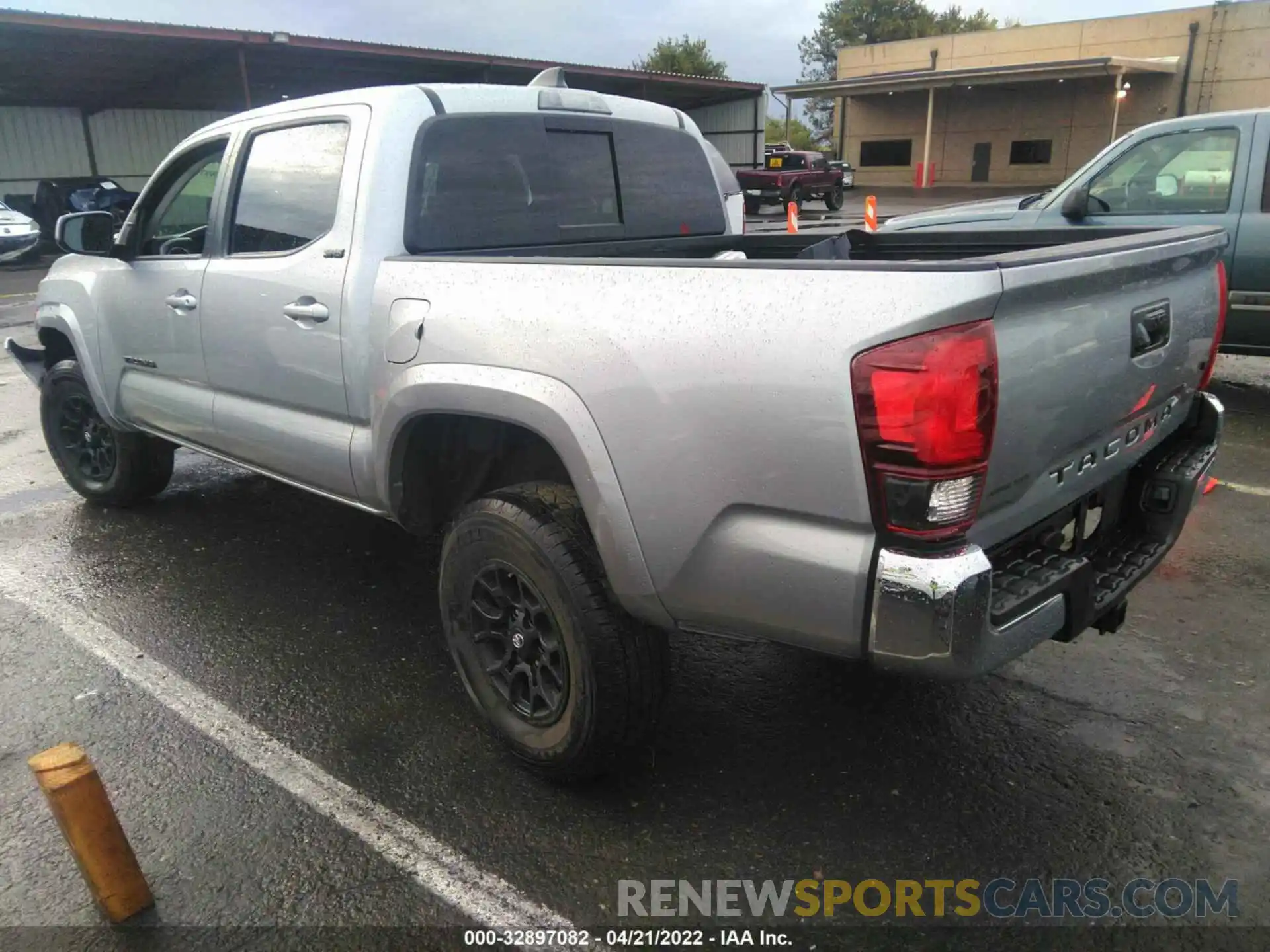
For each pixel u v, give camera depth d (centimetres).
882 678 341
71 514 520
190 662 359
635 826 266
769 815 270
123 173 2822
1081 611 235
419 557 457
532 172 357
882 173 4259
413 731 314
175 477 582
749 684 338
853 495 202
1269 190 618
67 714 325
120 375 452
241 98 2911
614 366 233
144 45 2173
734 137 3569
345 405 322
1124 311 242
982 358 192
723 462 218
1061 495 239
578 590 249
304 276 326
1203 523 473
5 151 2578
